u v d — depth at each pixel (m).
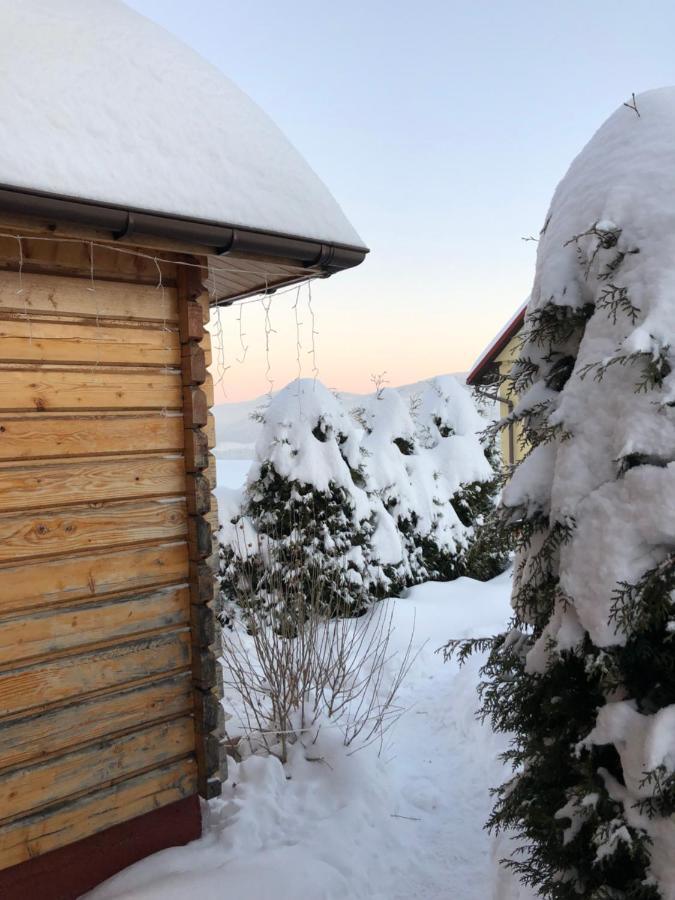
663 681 2.20
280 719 4.29
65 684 2.90
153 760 3.16
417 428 9.65
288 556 6.72
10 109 2.51
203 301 3.27
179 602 3.24
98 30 3.18
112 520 3.03
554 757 2.48
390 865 3.48
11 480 2.75
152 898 2.82
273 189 3.15
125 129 2.82
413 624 6.74
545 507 2.55
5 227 2.48
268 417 7.53
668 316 2.14
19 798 2.78
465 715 5.04
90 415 2.98
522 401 2.73
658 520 2.07
